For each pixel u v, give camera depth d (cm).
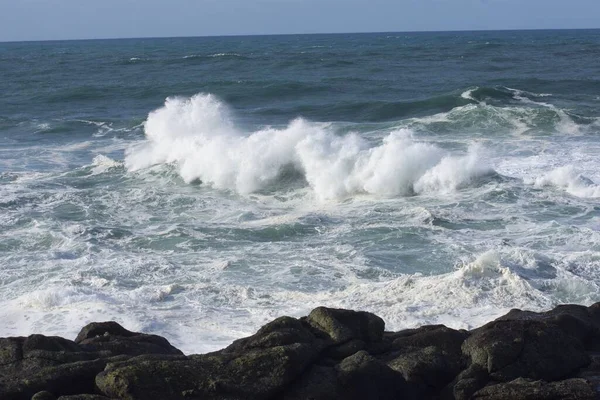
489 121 2862
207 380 706
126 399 688
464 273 1234
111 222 1694
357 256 1407
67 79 5875
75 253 1457
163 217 1738
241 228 1603
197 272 1341
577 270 1288
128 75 6162
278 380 714
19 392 720
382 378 755
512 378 778
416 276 1263
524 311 955
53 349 805
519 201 1761
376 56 8094
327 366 771
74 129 3159
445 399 770
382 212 1712
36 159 2505
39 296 1194
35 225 1647
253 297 1207
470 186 1888
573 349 822
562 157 2264
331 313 844
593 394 718
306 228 1592
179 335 1065
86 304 1169
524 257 1320
